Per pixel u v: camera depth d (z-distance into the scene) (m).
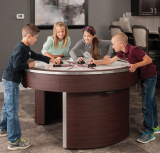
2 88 4.61
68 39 3.39
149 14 5.46
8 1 4.49
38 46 4.80
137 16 5.63
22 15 4.58
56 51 3.33
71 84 2.12
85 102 2.24
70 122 2.27
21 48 2.19
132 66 2.27
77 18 5.03
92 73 2.10
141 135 2.50
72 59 2.97
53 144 2.42
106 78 2.15
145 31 4.42
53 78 2.14
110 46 3.27
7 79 2.24
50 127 2.86
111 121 2.35
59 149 2.32
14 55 2.18
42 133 2.69
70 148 2.31
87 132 2.29
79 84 2.12
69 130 2.28
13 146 2.32
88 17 5.17
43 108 2.88
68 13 4.94
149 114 2.47
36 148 2.33
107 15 5.35
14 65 2.19
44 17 4.76
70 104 2.24
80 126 2.27
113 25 4.93
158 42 5.10
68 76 2.11
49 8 4.77
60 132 2.71
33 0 4.62
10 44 4.61
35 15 4.68
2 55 4.58
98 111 2.28
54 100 3.05
